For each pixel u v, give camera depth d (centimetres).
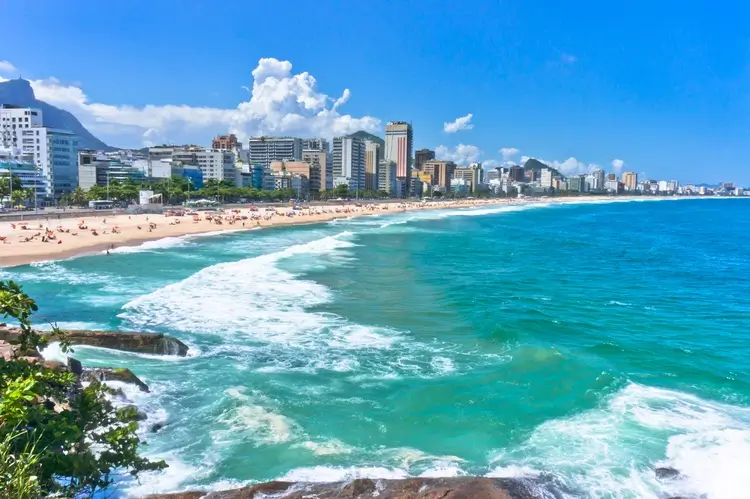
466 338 2297
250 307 2809
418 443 1347
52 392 877
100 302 2852
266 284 3469
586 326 2556
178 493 1012
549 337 2342
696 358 2061
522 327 2464
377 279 3828
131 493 1055
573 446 1327
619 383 1761
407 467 1220
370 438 1369
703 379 1828
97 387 902
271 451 1280
